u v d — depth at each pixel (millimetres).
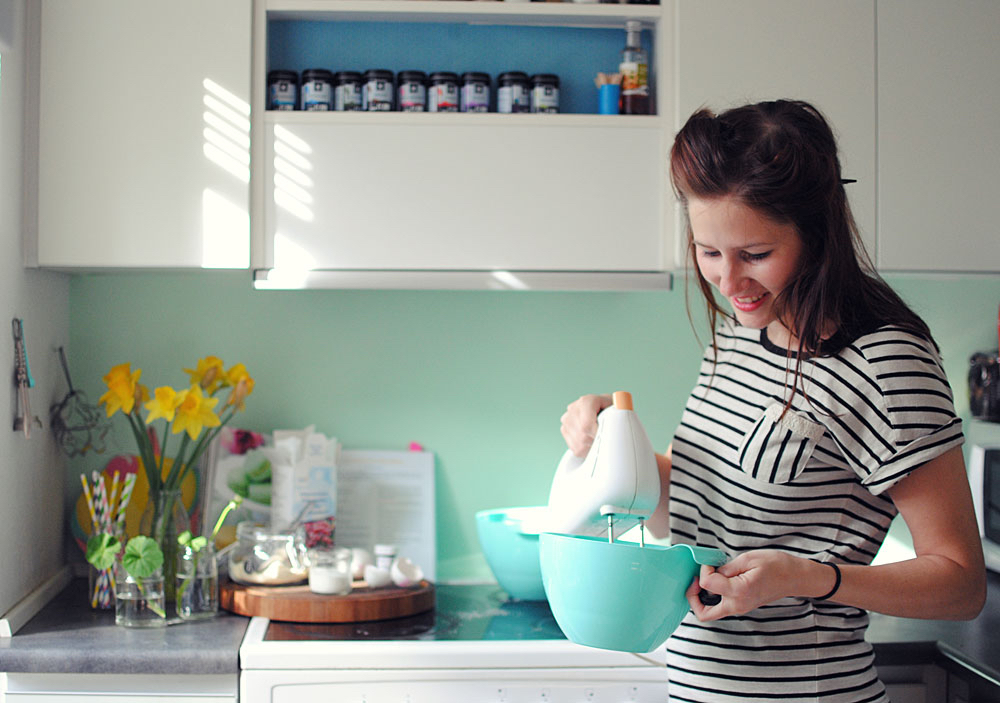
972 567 1045
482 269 1761
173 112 1704
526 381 2068
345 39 1958
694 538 1255
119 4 1698
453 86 1794
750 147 1033
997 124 1783
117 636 1569
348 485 2002
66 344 1960
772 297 1123
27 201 1690
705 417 1256
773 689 1155
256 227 1733
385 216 1748
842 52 1760
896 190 1771
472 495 2061
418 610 1740
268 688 1494
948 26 1775
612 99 1833
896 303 1143
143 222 1701
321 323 2035
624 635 1097
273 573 1745
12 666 1477
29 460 1731
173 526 1764
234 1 1712
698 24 1748
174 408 1754
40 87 1689
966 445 2109
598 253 1771
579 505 1199
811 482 1145
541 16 1827
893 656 1572
